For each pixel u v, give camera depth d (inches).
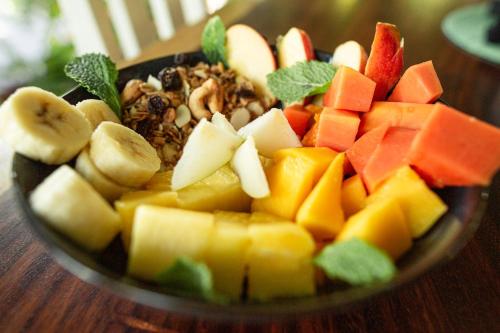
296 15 15.8
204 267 5.8
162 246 6.4
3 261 7.8
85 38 16.1
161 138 9.9
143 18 17.3
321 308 5.6
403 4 16.6
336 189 7.6
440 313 7.1
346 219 7.8
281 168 8.0
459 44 13.5
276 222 7.1
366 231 6.6
